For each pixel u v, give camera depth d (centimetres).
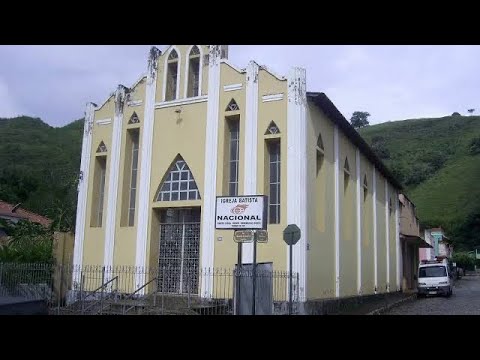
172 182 1870
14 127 7538
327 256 1842
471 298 2797
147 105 1952
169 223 1877
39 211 4616
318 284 1731
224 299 1639
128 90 2019
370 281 2494
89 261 1964
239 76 1770
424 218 8244
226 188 1752
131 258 1873
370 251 2538
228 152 1783
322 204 1833
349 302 2003
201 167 1792
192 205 1791
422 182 9625
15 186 5116
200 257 1731
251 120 1708
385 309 2020
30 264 1722
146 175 1902
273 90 1698
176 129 1878
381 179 2927
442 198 8800
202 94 1853
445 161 10012
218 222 1329
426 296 3036
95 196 2044
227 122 1789
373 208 2641
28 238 2405
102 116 2070
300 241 1584
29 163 6097
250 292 1540
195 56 1903
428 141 11000
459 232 8231
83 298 1695
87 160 2059
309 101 1736
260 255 1631
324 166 1862
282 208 1627
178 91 1908
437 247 6125
